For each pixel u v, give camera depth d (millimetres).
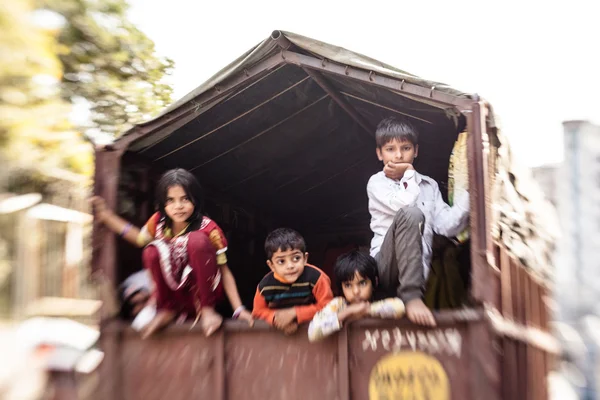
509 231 3830
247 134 4512
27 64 5270
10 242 6727
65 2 6406
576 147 13820
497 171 3545
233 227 5480
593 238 13445
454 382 2959
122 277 3736
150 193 4191
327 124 4844
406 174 3783
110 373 3395
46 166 6113
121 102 7297
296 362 3193
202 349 3322
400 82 3377
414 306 3059
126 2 7137
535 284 5004
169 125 3750
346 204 6367
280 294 3635
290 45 3598
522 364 3848
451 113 3805
